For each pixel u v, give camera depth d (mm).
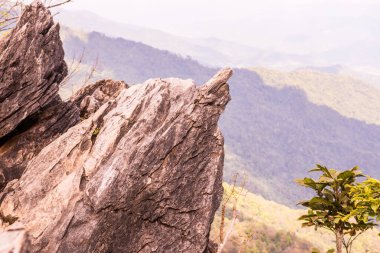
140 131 10156
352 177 9930
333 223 10297
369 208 9148
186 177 10438
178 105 10859
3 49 12055
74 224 8914
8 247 4020
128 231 9672
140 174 9766
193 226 10477
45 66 12727
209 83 11047
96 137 10602
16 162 12438
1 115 11953
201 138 10758
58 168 10180
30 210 9445
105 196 9203
